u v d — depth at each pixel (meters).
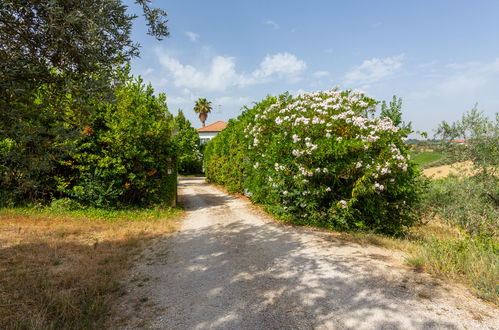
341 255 5.19
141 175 11.20
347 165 7.19
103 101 3.30
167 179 12.91
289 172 8.22
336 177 7.55
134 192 11.68
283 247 5.93
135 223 8.59
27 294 3.62
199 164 47.00
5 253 5.25
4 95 2.70
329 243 6.12
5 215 8.30
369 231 7.26
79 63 3.07
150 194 11.98
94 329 2.87
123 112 10.52
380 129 7.64
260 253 5.59
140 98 11.59
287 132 8.52
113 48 3.42
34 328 2.75
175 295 3.75
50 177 9.98
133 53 3.62
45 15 2.72
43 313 3.11
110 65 3.47
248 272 4.56
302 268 4.59
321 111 8.20
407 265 4.50
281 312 3.20
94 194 10.23
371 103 8.74
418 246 5.28
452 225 8.25
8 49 2.73
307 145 7.51
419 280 3.82
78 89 3.05
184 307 3.40
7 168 3.19
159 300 3.60
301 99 9.82
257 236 7.06
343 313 3.08
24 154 3.09
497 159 7.16
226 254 5.62
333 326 2.85
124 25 3.46
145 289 3.95
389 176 7.45
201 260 5.27
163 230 7.86
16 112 2.73
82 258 5.16
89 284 4.00
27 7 2.64
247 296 3.67
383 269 4.32
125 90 10.64
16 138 2.82
